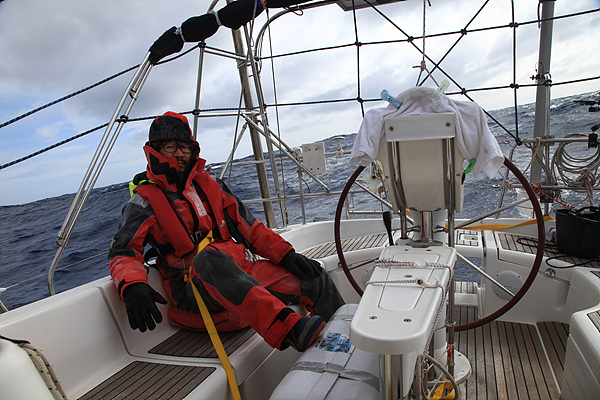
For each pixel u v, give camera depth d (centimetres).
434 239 151
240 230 175
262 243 170
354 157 134
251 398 133
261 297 129
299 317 129
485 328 203
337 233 180
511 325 204
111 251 142
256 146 303
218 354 130
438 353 143
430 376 141
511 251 206
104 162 189
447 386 141
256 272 166
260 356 139
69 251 738
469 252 214
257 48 263
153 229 153
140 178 162
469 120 124
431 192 137
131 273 134
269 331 127
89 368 130
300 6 220
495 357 179
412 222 156
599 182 220
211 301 147
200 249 155
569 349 134
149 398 114
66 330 126
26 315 118
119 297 145
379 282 112
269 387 143
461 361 170
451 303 137
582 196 383
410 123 123
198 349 143
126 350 143
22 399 59
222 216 171
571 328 133
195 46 224
